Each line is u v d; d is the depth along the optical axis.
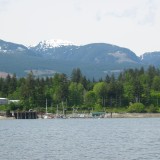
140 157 87.69
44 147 106.94
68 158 87.31
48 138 135.75
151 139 127.62
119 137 137.25
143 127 196.75
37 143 117.81
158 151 96.62
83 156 89.94
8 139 132.12
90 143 117.06
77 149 102.25
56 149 102.31
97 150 99.94
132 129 181.25
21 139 132.00
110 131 169.75
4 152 96.94
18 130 180.50
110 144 113.62
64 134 154.50
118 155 90.94
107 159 85.75
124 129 182.00
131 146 107.56
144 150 98.75
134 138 132.25
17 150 100.62
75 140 127.19
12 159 86.38
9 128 197.50
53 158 87.44
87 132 165.00
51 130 179.50
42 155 91.69
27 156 90.25
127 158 86.69
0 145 112.31
